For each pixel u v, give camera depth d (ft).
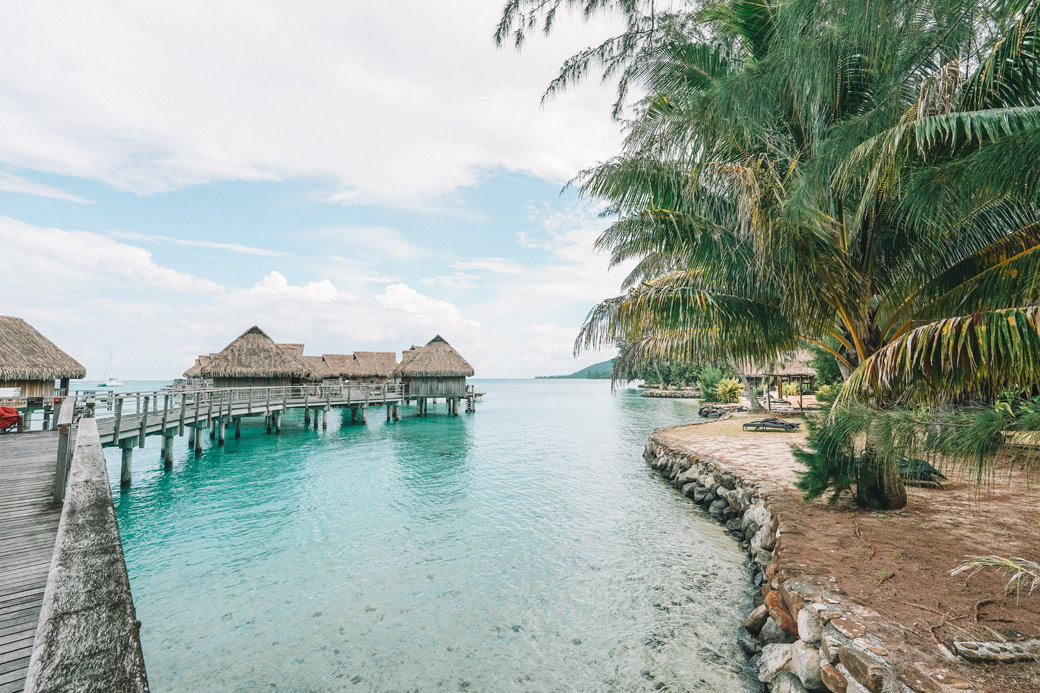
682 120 20.52
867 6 13.37
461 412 130.82
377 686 16.62
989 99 13.33
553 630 19.83
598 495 41.27
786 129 22.21
